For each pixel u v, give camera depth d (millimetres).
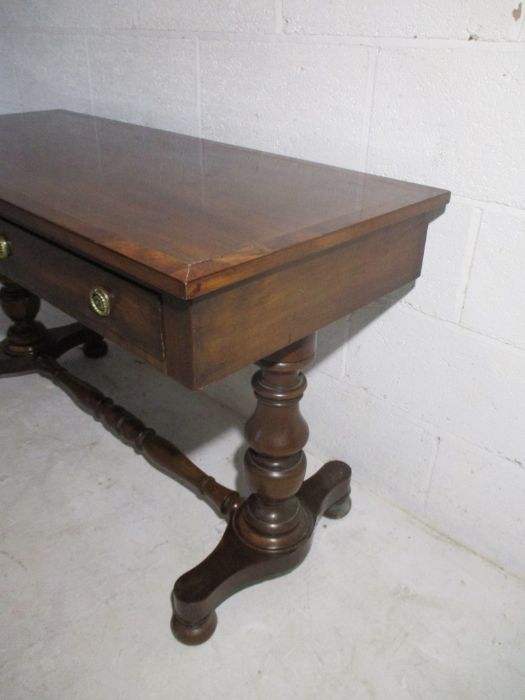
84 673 875
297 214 739
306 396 1261
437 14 799
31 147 1069
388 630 946
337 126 973
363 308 1065
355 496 1213
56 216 705
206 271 563
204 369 630
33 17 1469
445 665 896
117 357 1681
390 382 1090
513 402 940
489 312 911
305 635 938
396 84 875
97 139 1157
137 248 614
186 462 1136
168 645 918
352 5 878
